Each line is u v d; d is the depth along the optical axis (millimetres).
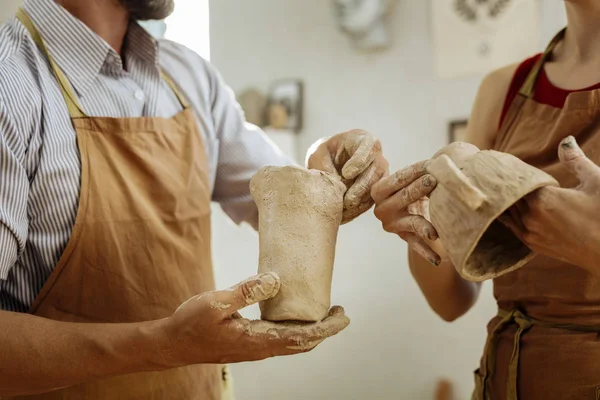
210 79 1597
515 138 1302
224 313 907
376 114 2730
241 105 2967
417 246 994
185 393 1300
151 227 1277
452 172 868
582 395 1124
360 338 2686
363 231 2697
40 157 1167
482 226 820
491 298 2432
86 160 1230
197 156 1420
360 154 1101
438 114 2598
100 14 1340
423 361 2578
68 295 1207
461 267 850
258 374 2787
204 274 1383
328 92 2820
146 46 1418
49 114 1188
